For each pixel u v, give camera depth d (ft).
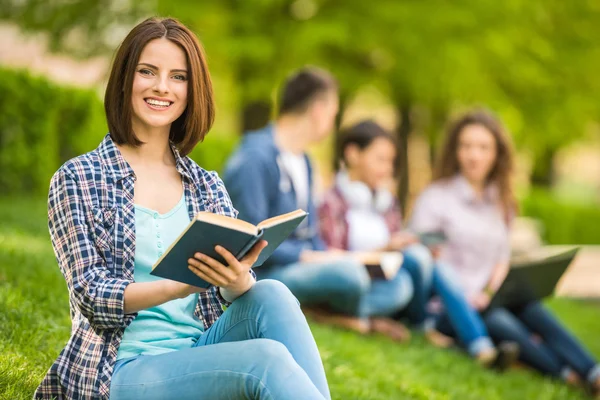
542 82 84.84
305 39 71.87
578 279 66.44
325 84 29.25
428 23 73.51
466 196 33.68
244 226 13.04
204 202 15.53
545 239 89.30
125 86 14.84
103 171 14.51
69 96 47.21
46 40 77.82
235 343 13.39
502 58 79.36
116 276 14.19
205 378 13.17
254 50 71.97
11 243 28.45
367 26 73.87
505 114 81.30
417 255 31.07
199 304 15.58
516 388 29.04
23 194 45.62
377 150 32.60
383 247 30.68
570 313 51.80
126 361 13.93
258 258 14.58
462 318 30.68
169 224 14.90
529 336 31.30
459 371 29.01
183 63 15.16
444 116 86.89
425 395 25.20
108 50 76.89
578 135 93.56
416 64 75.72
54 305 22.36
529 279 30.27
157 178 15.19
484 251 33.60
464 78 76.43
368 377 25.09
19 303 20.90
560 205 90.79
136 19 74.13
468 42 75.46
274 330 14.10
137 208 14.64
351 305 29.66
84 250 13.80
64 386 14.03
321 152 111.24
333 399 21.62
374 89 85.35
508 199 34.09
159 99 14.94
